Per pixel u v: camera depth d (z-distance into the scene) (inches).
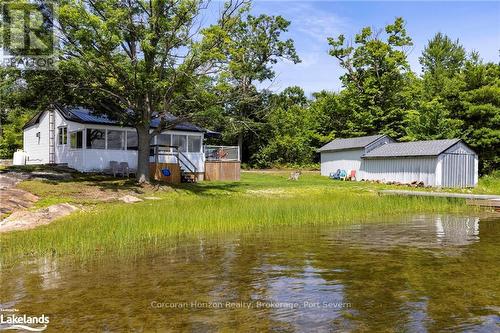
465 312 241.9
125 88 928.9
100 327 224.4
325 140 2154.3
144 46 866.1
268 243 451.5
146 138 973.2
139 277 317.4
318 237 488.7
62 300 266.7
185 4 892.0
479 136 1641.2
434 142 1305.4
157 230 504.7
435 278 311.6
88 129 1088.8
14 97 902.4
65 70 858.8
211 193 937.5
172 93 973.2
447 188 1208.2
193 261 368.2
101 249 417.7
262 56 2112.5
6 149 1791.3
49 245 422.3
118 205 707.4
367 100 2091.5
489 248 423.5
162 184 994.1
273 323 228.2
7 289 289.6
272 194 948.0
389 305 254.2
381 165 1391.5
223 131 2057.1
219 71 979.9
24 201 684.1
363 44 2127.2
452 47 2714.1
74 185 858.8
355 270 335.3
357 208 714.2
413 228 558.6
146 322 230.8
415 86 2075.5
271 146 2161.7
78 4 840.3
